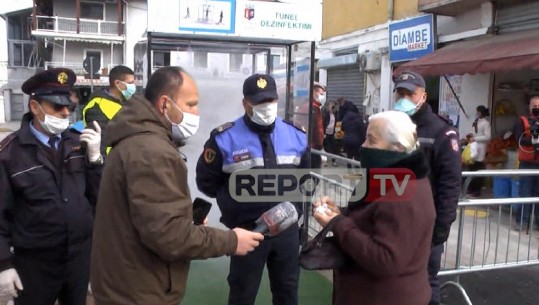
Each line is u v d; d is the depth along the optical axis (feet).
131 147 6.03
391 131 7.00
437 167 10.53
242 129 10.18
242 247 6.65
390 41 36.32
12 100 118.83
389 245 6.71
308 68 16.43
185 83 6.56
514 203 13.67
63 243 8.62
